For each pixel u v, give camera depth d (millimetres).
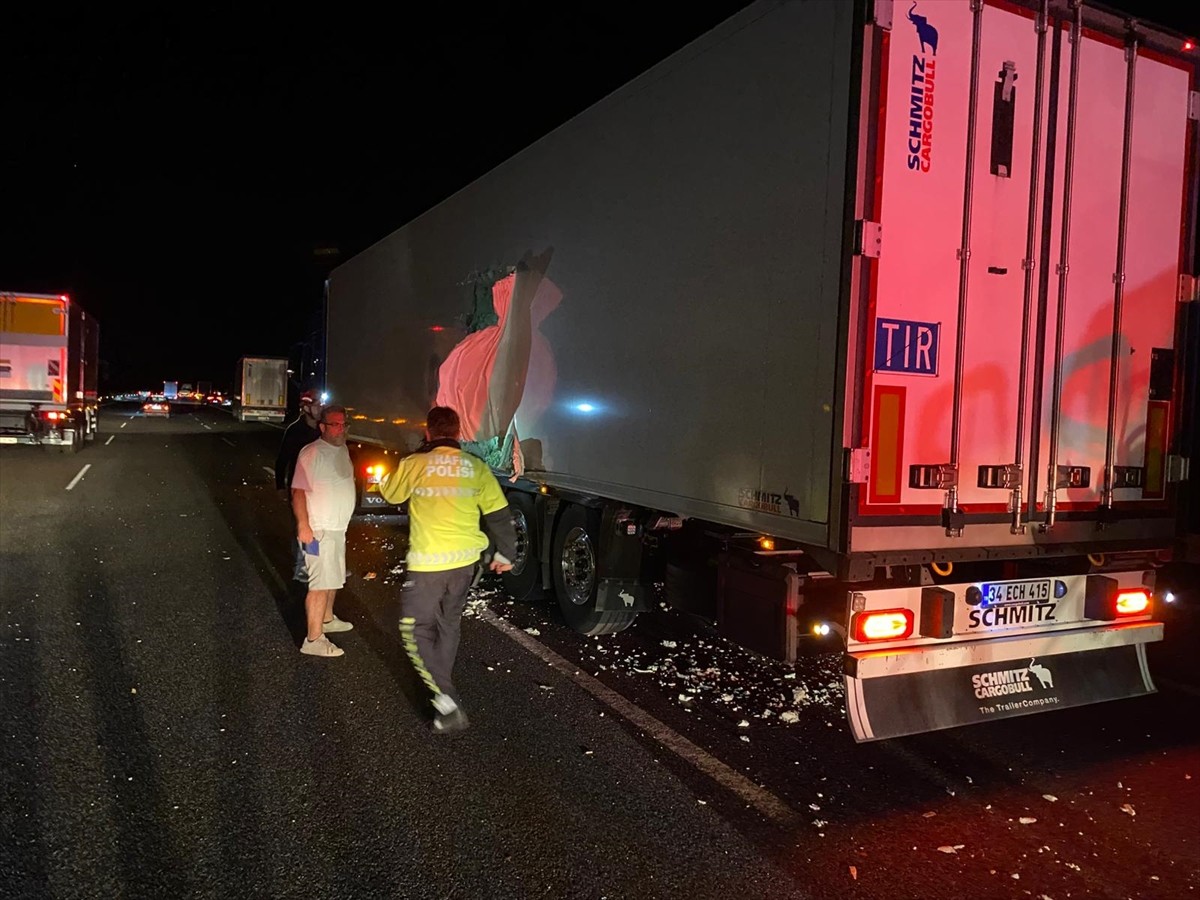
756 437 4402
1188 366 4836
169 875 3297
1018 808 4035
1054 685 4645
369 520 12609
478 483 4691
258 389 39250
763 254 4363
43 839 3516
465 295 8414
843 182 3854
